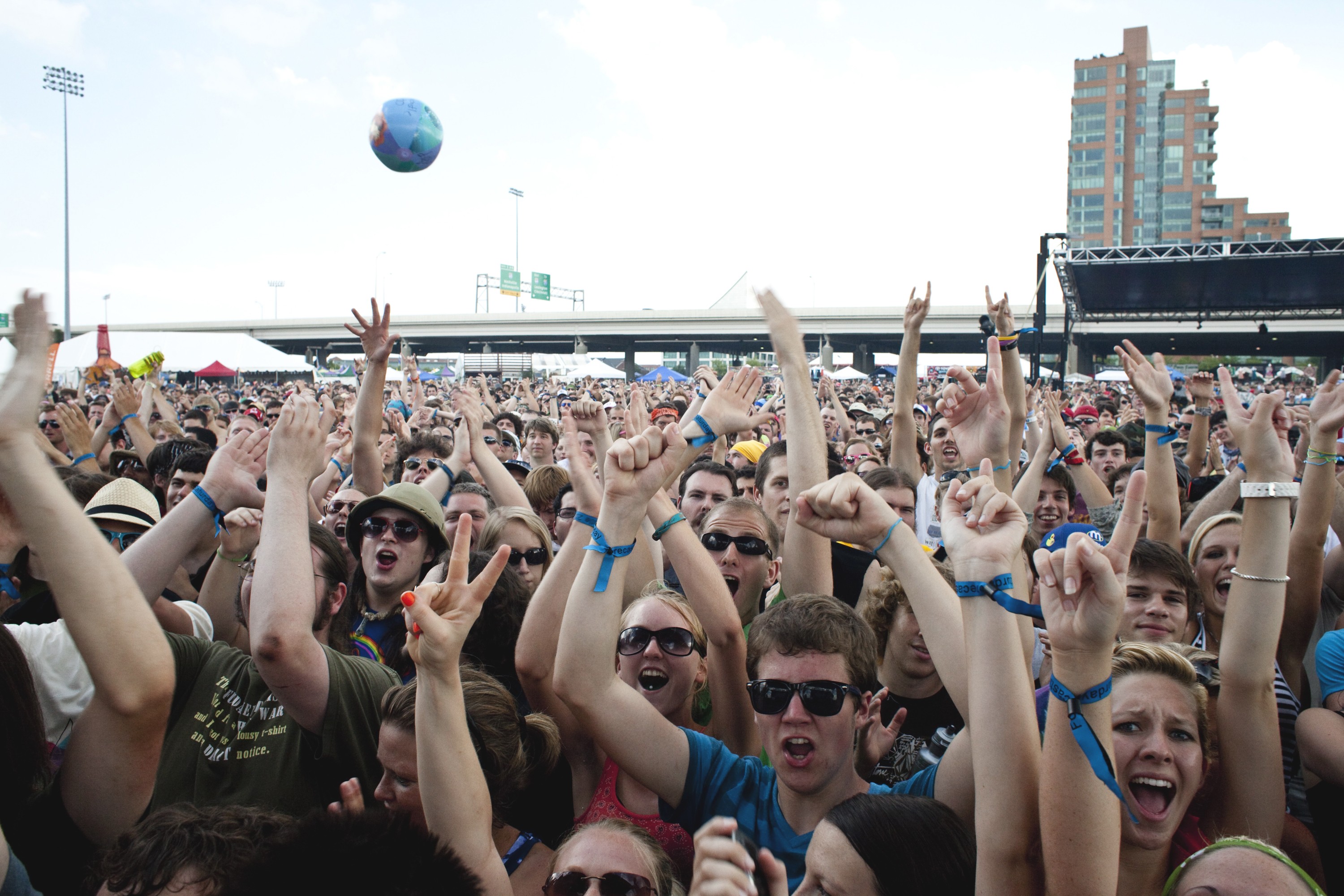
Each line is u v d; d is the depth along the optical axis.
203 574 4.15
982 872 1.79
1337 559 3.89
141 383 8.86
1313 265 28.31
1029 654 2.32
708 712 3.19
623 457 2.28
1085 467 5.54
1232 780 2.30
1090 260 28.08
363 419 4.76
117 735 1.87
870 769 2.50
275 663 2.34
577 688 2.26
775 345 3.07
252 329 83.56
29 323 1.70
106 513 3.63
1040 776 1.73
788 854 2.23
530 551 3.92
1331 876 2.64
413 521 3.76
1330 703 2.70
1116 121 137.38
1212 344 53.41
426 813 1.95
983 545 1.89
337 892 1.31
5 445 1.66
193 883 1.68
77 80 42.53
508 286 94.38
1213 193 135.38
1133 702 2.16
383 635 3.70
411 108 4.60
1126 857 2.15
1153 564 3.05
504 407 17.50
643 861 1.97
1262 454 2.33
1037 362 15.59
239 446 2.75
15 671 1.99
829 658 2.24
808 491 2.25
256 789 2.52
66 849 2.06
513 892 2.38
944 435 5.97
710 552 3.62
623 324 72.25
